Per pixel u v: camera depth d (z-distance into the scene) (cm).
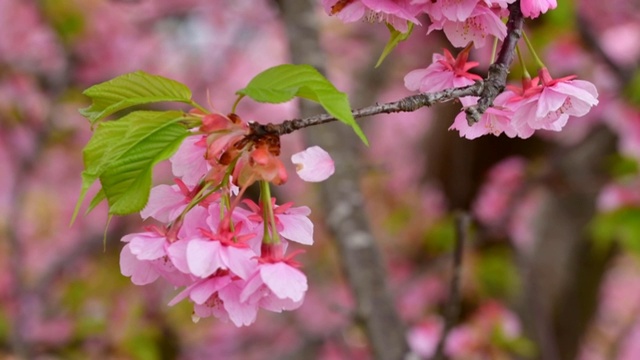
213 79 1220
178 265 195
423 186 909
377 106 197
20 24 908
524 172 771
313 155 208
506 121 221
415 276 814
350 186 535
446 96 202
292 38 565
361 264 504
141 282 209
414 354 454
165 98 199
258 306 204
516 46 218
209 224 203
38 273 982
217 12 1179
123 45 988
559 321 800
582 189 751
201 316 208
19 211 757
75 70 888
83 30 841
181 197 208
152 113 192
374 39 1070
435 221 863
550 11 574
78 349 750
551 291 798
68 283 838
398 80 1112
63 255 891
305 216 212
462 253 359
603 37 861
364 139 177
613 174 649
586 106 218
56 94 826
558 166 762
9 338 699
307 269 953
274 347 973
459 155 854
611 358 1045
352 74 1194
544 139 822
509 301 751
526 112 219
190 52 1220
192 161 211
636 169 634
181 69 1220
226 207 203
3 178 995
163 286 860
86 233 1046
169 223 206
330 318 965
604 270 822
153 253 197
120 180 192
